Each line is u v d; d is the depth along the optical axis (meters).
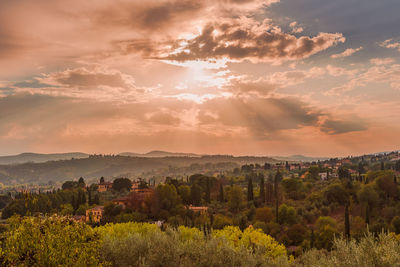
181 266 20.28
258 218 114.25
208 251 21.08
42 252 17.69
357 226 88.94
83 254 19.02
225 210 138.88
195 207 139.50
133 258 22.73
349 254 15.23
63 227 20.06
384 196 127.25
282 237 91.75
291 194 160.38
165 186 131.00
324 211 127.88
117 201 139.12
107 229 45.00
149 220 113.50
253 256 21.20
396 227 86.25
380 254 14.41
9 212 144.75
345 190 136.75
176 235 24.33
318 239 79.25
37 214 20.66
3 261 17.17
